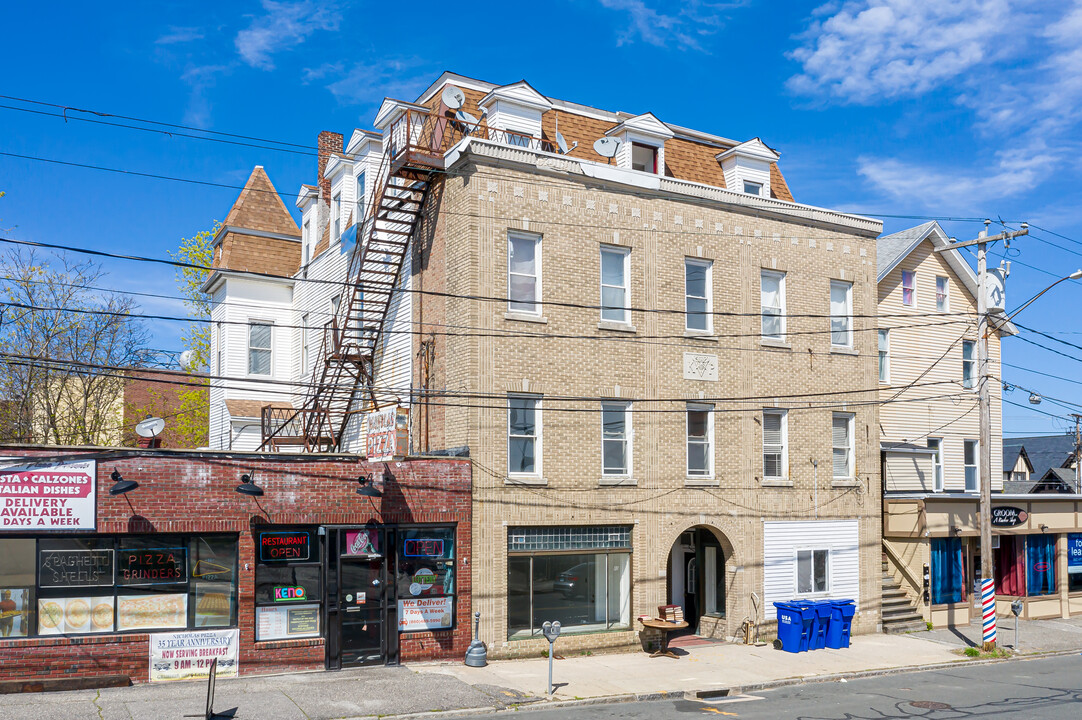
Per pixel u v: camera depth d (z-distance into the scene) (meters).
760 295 24.95
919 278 30.77
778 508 24.59
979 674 20.78
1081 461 52.09
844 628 23.52
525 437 21.22
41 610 16.50
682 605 25.75
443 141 23.06
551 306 21.59
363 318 23.42
